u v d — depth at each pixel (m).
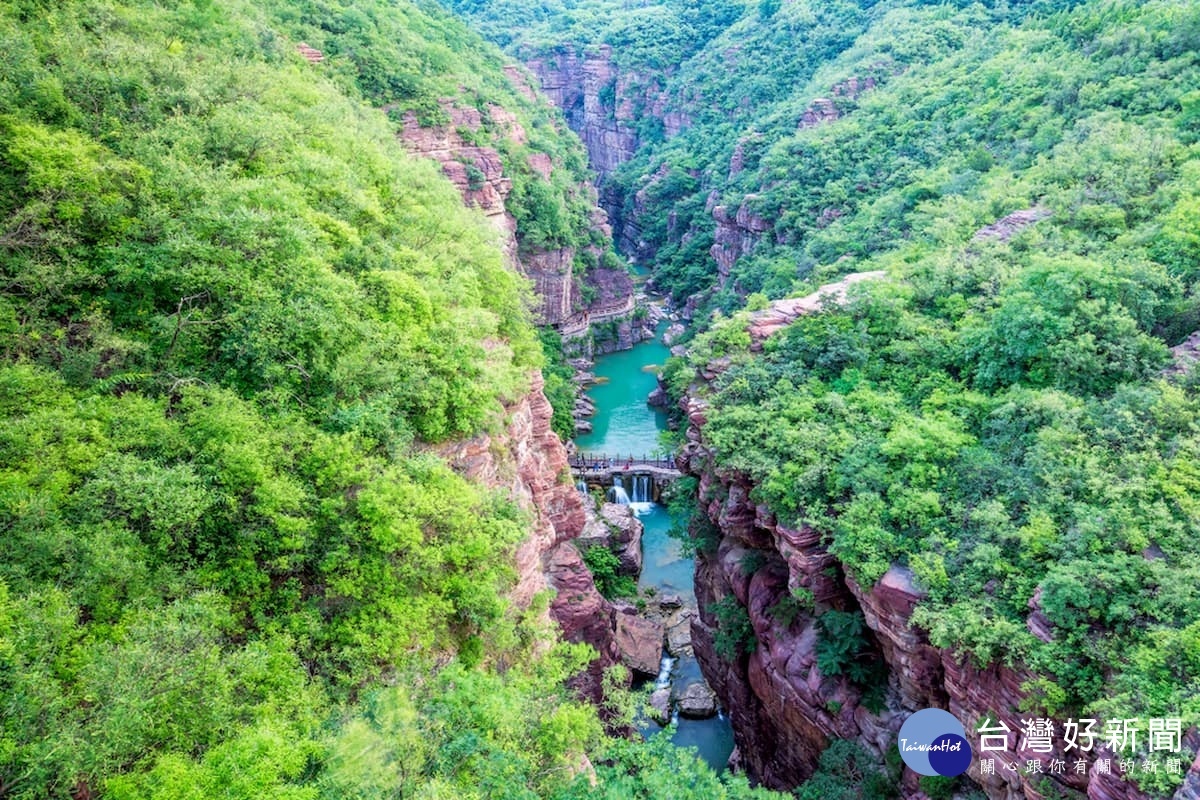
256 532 16.39
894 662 23.50
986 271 31.84
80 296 19.06
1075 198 33.84
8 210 18.98
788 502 25.92
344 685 16.00
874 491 24.61
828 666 25.11
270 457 17.45
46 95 21.72
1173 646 16.73
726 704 33.09
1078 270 26.86
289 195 23.84
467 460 22.14
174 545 15.84
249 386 19.56
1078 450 22.50
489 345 27.97
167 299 20.30
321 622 16.62
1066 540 20.25
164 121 24.53
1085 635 18.38
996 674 19.95
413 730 14.17
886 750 23.88
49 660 12.48
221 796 11.60
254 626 16.31
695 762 19.09
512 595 22.08
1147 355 24.86
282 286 21.09
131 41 27.70
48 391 16.47
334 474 18.00
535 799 14.29
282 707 14.34
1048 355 25.98
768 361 32.41
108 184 20.27
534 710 17.42
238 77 29.83
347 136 31.17
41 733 11.38
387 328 21.89
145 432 16.62
